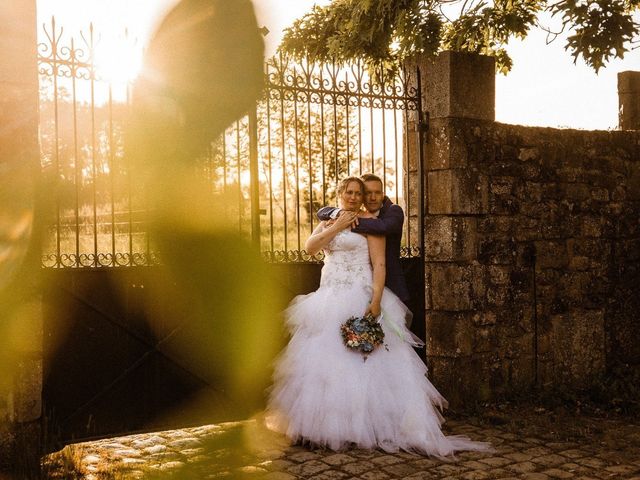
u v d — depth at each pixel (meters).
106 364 4.49
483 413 5.45
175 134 4.66
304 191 6.14
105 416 4.50
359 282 4.65
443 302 5.71
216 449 4.52
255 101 4.85
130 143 4.58
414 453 4.41
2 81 3.87
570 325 6.41
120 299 4.53
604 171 6.70
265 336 5.05
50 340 4.30
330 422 4.44
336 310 4.59
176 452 4.50
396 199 5.56
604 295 6.68
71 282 4.36
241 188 4.86
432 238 5.77
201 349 4.82
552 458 4.41
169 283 4.70
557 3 6.00
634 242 6.93
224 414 4.92
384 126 5.55
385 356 4.63
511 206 6.02
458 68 5.68
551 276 6.30
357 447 4.51
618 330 6.79
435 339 5.78
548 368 6.25
